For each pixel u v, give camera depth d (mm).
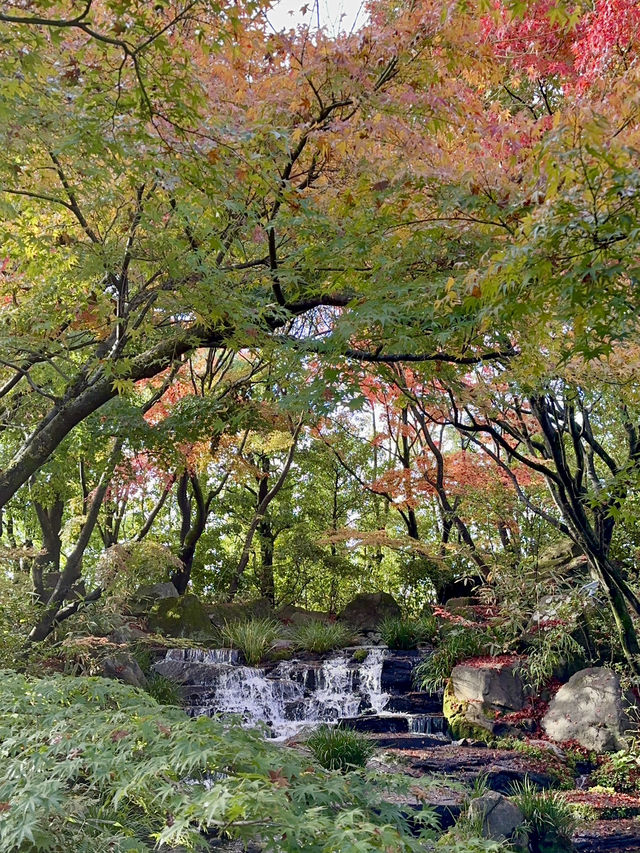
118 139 5555
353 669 14273
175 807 3707
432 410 13945
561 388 9906
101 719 4648
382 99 5691
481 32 6164
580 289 3873
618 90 4566
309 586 24125
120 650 12281
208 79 5930
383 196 5602
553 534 16125
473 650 13562
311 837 3334
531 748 10867
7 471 7559
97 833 4457
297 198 6188
